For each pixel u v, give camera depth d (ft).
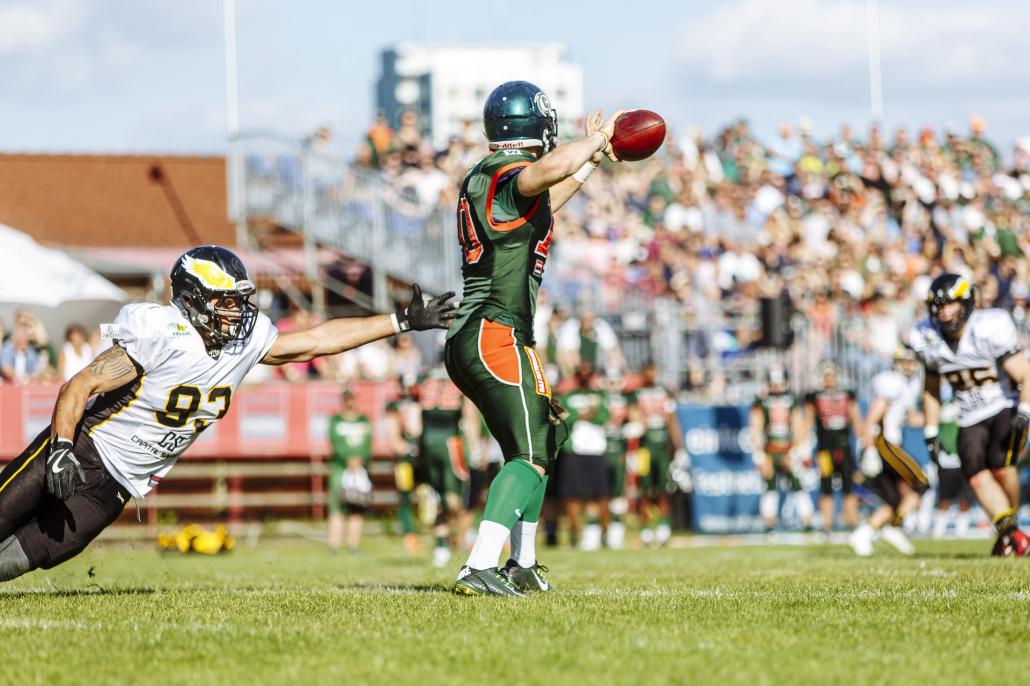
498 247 63.41
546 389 64.39
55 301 176.86
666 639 48.29
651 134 65.51
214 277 60.18
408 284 212.23
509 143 64.18
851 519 181.68
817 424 182.19
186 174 245.24
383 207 209.97
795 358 199.82
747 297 223.10
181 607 59.31
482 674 41.78
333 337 63.82
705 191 242.78
